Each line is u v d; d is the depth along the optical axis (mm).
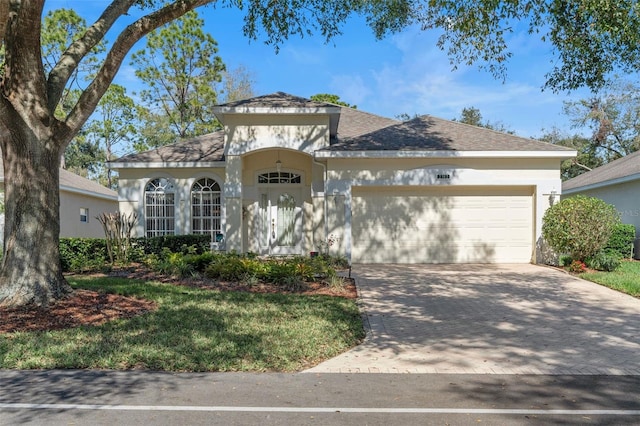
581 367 5863
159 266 11727
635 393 4996
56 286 8188
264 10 11219
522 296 10242
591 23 8656
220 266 11461
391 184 14891
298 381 5309
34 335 6547
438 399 4805
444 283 11742
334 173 14914
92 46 9000
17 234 7926
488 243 15336
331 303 9125
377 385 5207
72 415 4324
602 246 13195
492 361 6109
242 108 15133
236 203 15516
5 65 7871
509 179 14984
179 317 7629
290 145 15391
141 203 17219
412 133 16062
